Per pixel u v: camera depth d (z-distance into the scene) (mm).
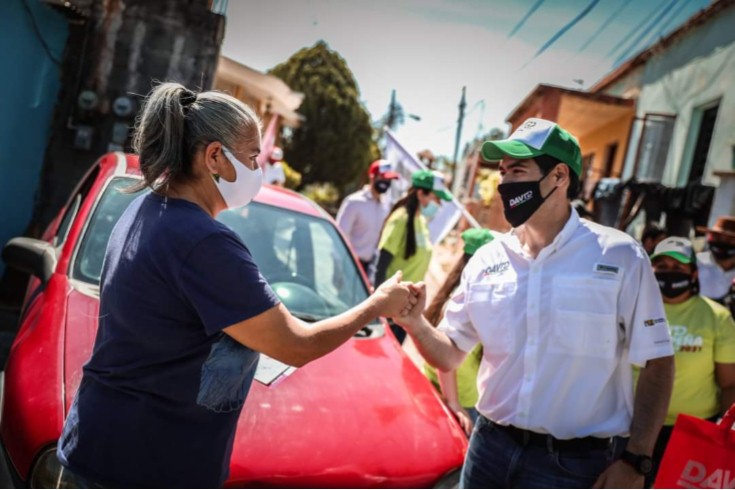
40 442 1772
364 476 1974
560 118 7984
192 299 1382
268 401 2100
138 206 1528
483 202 8141
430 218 5980
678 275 2773
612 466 1834
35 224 5625
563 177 1941
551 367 1922
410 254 4332
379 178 5297
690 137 6602
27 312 2602
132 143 1571
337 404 2211
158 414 1438
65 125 5578
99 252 2709
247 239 3148
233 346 1464
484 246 2162
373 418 2207
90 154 5641
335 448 2006
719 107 6164
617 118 8070
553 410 1923
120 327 1438
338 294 3152
